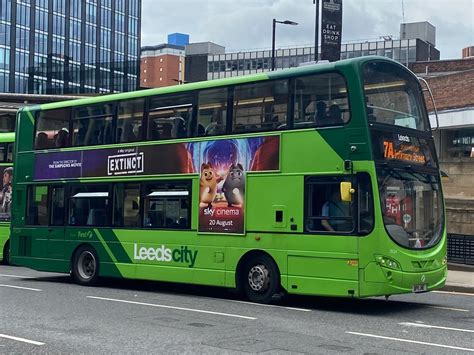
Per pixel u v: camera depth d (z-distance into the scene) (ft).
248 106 42.60
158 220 47.24
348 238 37.01
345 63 38.22
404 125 40.09
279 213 40.06
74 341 28.25
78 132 53.98
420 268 37.60
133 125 49.75
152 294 46.57
